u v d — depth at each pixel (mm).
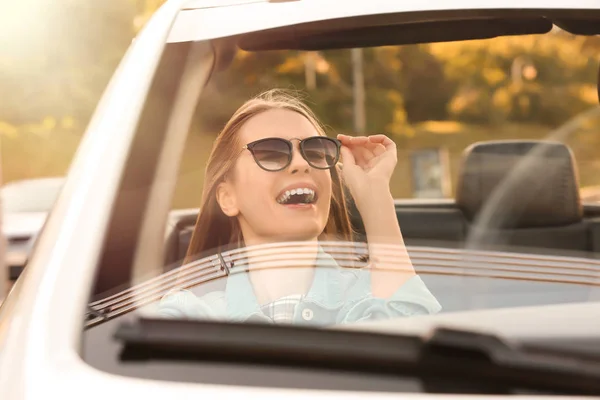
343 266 1349
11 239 6555
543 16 1804
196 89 1560
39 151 18844
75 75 17797
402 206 2186
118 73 1465
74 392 915
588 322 1021
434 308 1215
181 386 916
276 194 1378
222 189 1424
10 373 955
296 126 1437
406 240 1382
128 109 1354
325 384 918
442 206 2131
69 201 1201
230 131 1430
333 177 1504
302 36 1745
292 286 1320
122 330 1002
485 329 996
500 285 1212
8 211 7535
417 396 890
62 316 1022
